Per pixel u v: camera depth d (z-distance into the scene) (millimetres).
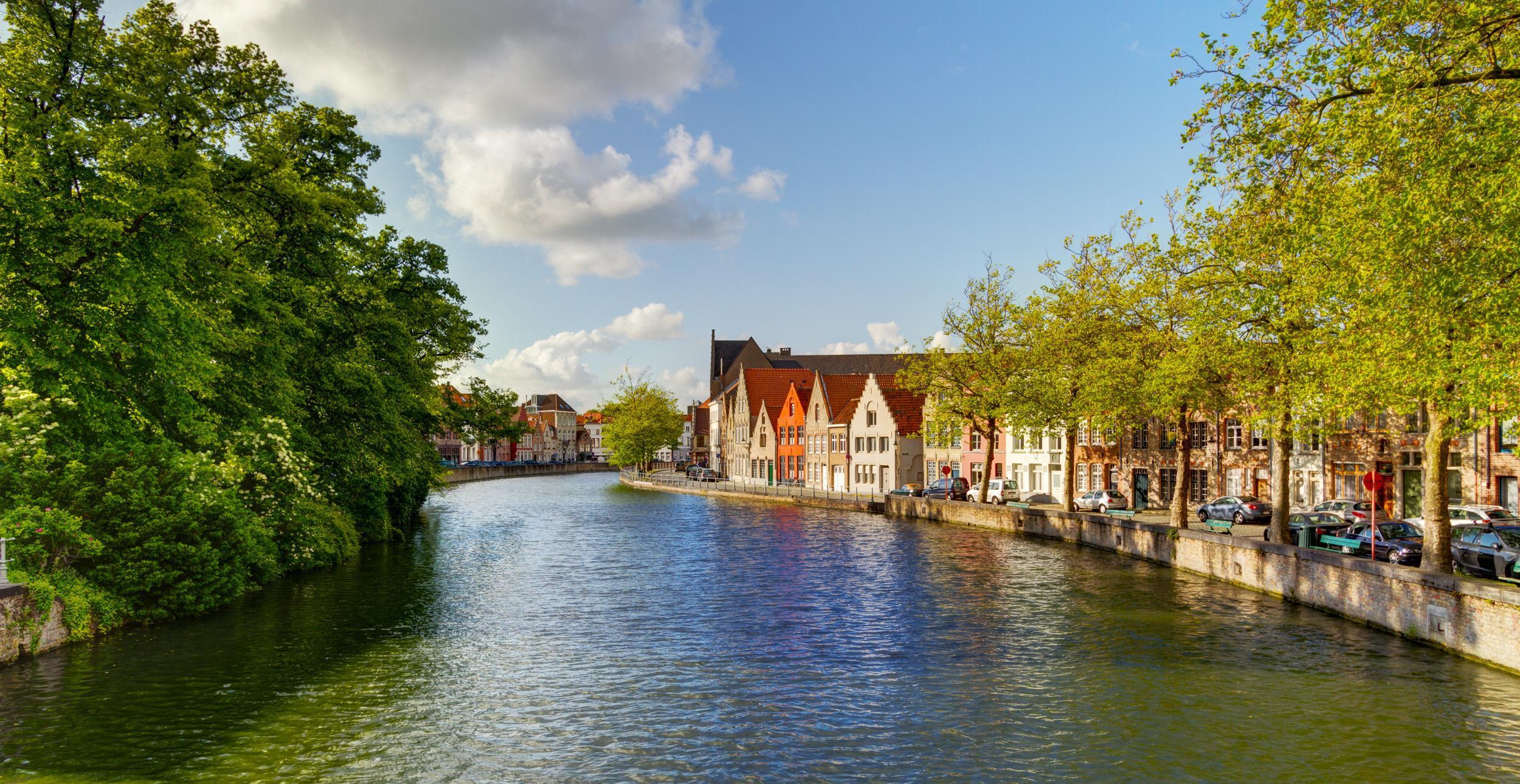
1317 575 23750
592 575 31000
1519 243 13586
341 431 30312
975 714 15250
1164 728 14469
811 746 13750
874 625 22391
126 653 18328
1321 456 46344
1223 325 25906
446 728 14438
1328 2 14641
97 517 20047
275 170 25156
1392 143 14258
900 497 59094
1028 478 64750
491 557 35812
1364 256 16047
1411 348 16406
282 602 24453
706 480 100188
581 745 13766
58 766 12539
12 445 17781
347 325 30688
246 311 23547
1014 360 46656
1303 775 12539
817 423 88438
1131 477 57219
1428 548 20359
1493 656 17500
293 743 13664
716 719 15016
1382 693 16141
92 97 19453
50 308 18125
